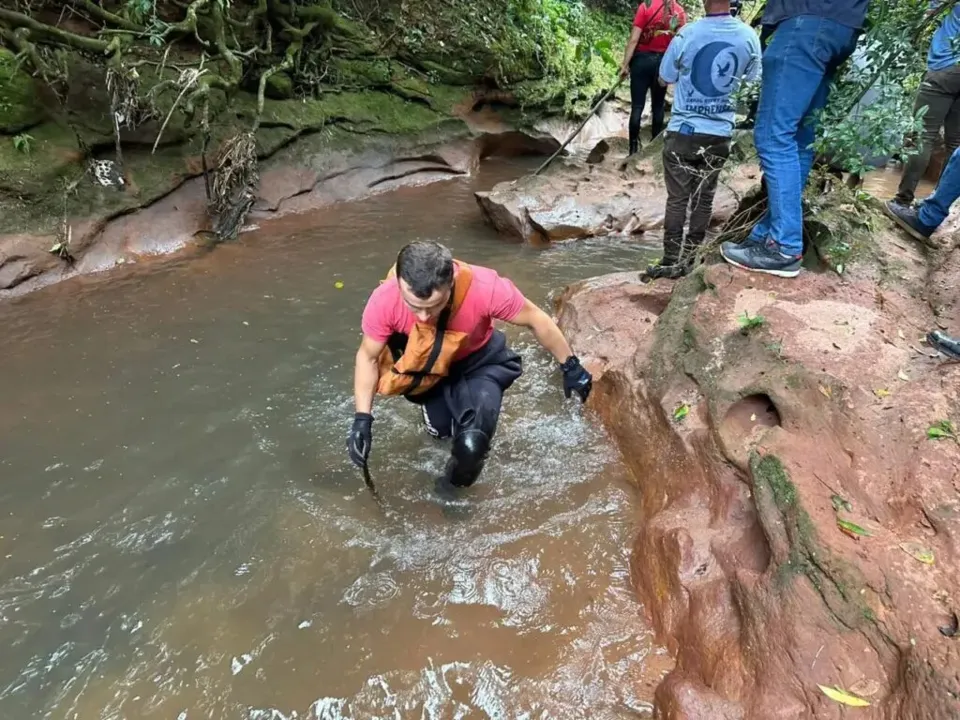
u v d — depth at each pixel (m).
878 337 2.88
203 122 5.46
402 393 2.80
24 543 2.64
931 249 3.81
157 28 5.43
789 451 2.29
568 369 2.88
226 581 2.54
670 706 2.03
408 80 8.09
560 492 3.04
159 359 3.85
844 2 2.99
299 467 3.11
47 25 5.02
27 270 4.54
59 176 4.88
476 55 8.63
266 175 6.23
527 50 9.29
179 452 3.16
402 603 2.47
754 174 6.74
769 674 1.93
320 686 2.18
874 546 1.95
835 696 1.78
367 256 5.41
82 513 2.80
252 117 6.27
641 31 7.47
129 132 5.32
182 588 2.50
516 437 3.39
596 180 6.98
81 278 4.75
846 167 3.27
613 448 3.34
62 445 3.16
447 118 8.24
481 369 2.88
